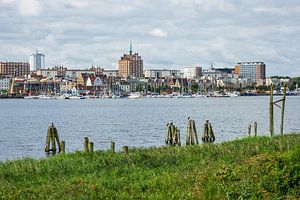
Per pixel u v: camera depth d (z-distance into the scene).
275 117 135.88
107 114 168.12
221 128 102.31
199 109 198.25
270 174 23.94
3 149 70.44
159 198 22.39
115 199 22.86
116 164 34.22
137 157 36.03
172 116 151.88
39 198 23.59
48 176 30.86
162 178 27.14
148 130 101.50
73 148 70.25
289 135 50.88
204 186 23.98
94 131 100.12
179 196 22.44
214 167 29.14
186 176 26.95
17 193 24.62
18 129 108.00
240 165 28.00
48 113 178.50
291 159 24.83
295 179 22.88
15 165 34.50
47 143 63.91
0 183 28.66
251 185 22.80
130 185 25.92
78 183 26.72
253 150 37.72
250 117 139.25
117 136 89.00
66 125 118.38
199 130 95.75
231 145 42.25
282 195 21.88
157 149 43.31
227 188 22.91
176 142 66.88
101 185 26.00
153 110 194.75
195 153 38.59
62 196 23.72
